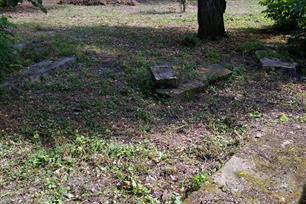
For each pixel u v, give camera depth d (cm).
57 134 446
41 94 564
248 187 336
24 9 1420
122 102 539
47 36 913
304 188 337
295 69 664
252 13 1396
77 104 530
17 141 434
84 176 371
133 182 354
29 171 377
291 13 876
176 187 356
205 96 572
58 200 332
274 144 410
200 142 438
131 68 666
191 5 1720
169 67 631
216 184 339
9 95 555
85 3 1630
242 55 766
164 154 407
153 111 517
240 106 538
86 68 673
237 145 427
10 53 532
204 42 858
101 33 956
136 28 1042
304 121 483
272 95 575
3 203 332
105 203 333
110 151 409
